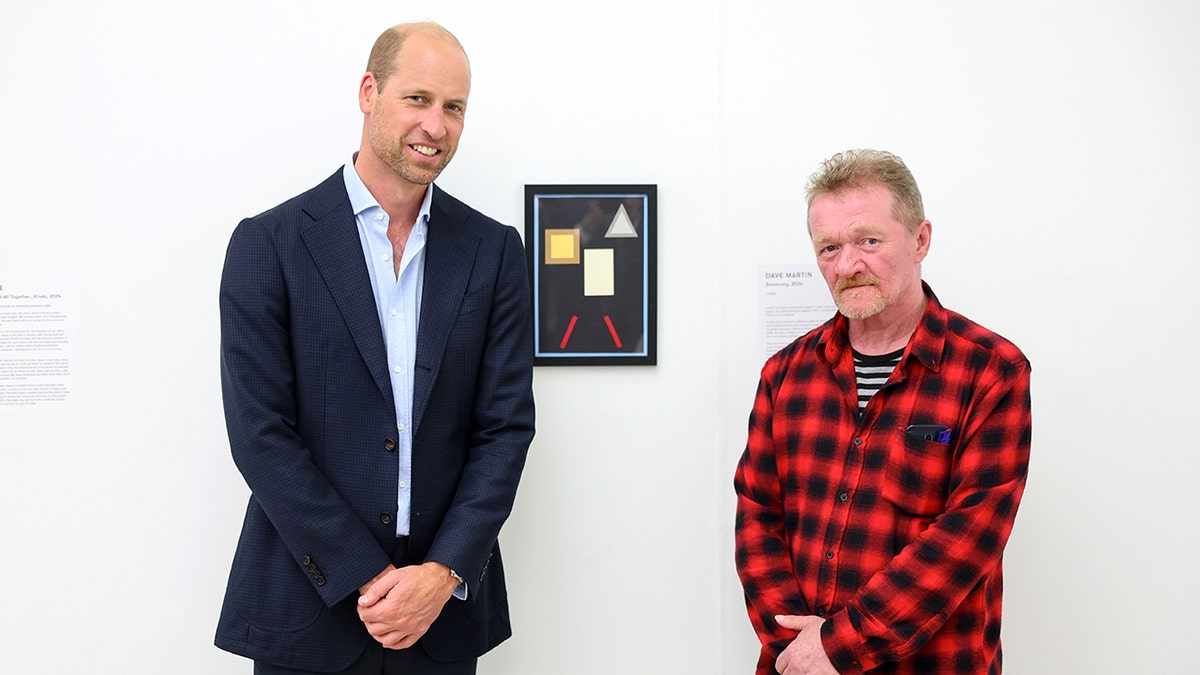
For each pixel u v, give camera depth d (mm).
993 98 2143
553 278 2111
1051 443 2146
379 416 1672
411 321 1732
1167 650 2146
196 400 2086
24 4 2033
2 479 2053
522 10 2107
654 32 2125
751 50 2133
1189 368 2148
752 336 2145
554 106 2113
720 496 2141
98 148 2057
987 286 2148
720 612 2141
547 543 2129
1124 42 2143
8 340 2053
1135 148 2146
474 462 1739
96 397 2068
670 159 2129
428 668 1733
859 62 2141
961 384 1525
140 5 2053
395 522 1668
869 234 1543
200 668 2086
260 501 1607
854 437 1586
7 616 2053
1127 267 2146
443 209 1801
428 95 1635
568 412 2133
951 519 1469
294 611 1626
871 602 1475
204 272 2080
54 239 2053
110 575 2070
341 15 2084
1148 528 2148
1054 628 2146
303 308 1660
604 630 2137
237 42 2072
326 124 2088
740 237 2139
